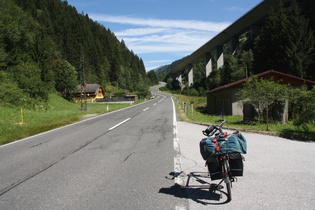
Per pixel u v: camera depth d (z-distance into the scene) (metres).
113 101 65.00
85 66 89.69
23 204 3.42
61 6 134.38
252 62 35.31
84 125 12.87
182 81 161.88
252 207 3.15
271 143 7.24
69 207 3.28
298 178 4.20
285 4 40.75
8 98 22.14
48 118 17.20
